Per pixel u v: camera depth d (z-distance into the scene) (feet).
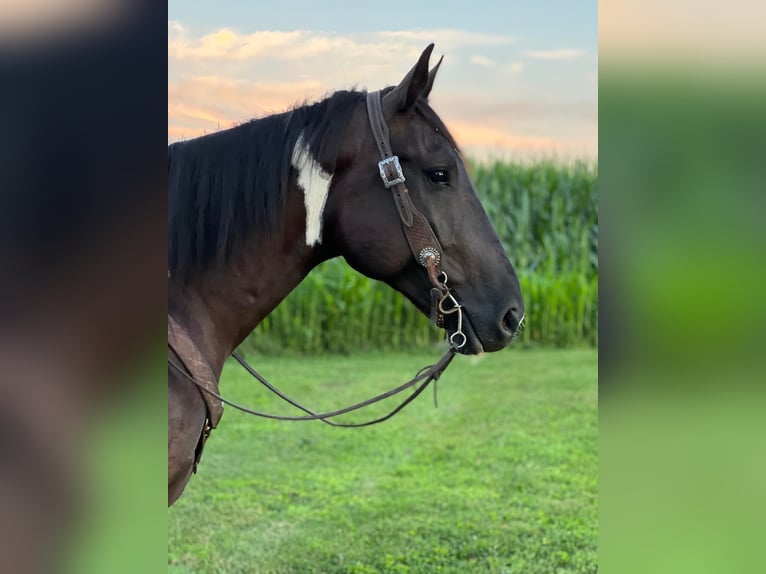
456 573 11.89
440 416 20.94
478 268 6.92
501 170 34.55
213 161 6.71
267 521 13.98
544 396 22.88
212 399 6.34
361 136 6.79
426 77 6.68
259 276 6.75
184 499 15.05
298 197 6.74
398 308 28.94
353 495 15.42
